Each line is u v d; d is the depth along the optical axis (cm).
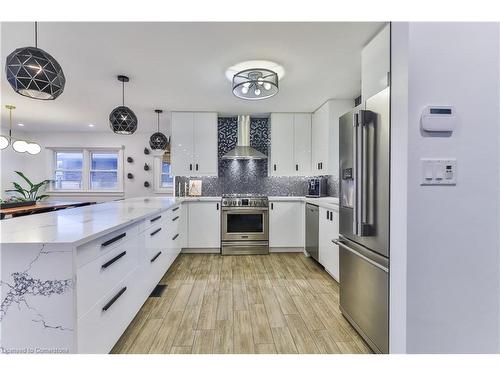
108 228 146
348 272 205
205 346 180
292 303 244
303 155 432
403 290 135
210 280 302
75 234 129
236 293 266
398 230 139
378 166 157
